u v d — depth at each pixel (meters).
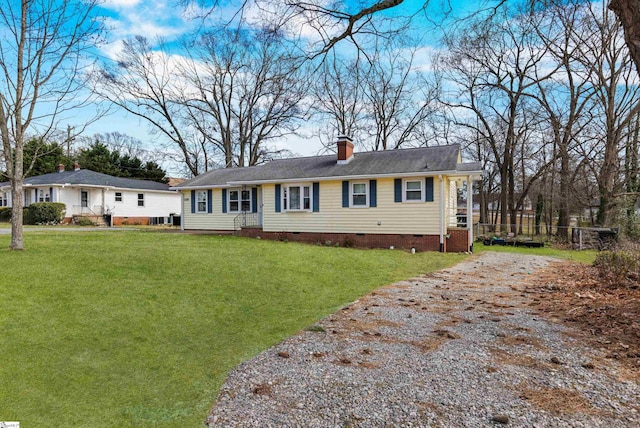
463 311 5.53
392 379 3.24
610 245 14.75
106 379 3.33
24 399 2.93
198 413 2.76
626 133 19.14
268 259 9.64
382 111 27.67
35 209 24.31
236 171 21.02
